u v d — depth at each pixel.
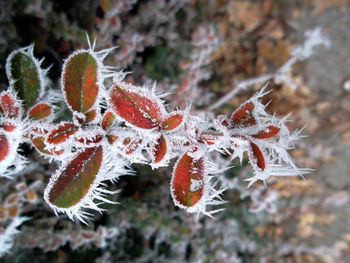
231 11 0.24
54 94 0.12
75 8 0.19
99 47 0.16
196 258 0.21
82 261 0.20
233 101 0.23
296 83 0.26
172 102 0.20
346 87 0.27
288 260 0.27
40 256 0.19
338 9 0.27
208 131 0.09
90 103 0.09
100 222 0.18
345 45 0.28
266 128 0.08
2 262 0.17
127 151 0.08
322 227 0.29
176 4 0.20
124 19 0.20
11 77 0.11
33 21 0.17
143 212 0.19
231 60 0.24
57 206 0.08
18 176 0.16
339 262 0.30
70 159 0.08
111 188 0.17
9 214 0.16
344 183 0.28
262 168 0.08
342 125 0.28
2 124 0.09
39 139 0.10
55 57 0.17
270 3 0.25
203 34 0.19
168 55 0.21
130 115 0.08
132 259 0.21
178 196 0.08
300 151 0.26
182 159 0.08
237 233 0.23
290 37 0.26
